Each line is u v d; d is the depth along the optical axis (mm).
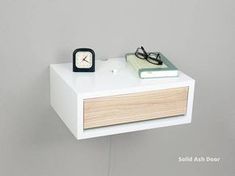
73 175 1893
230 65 2074
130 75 1607
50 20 1635
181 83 1580
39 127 1753
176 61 1936
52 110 1752
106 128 1517
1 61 1614
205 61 2006
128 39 1791
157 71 1592
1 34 1585
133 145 1981
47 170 1829
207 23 1938
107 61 1743
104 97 1474
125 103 1514
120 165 1988
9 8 1566
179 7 1849
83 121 1468
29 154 1772
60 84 1579
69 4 1644
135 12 1768
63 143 1820
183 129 2080
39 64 1670
